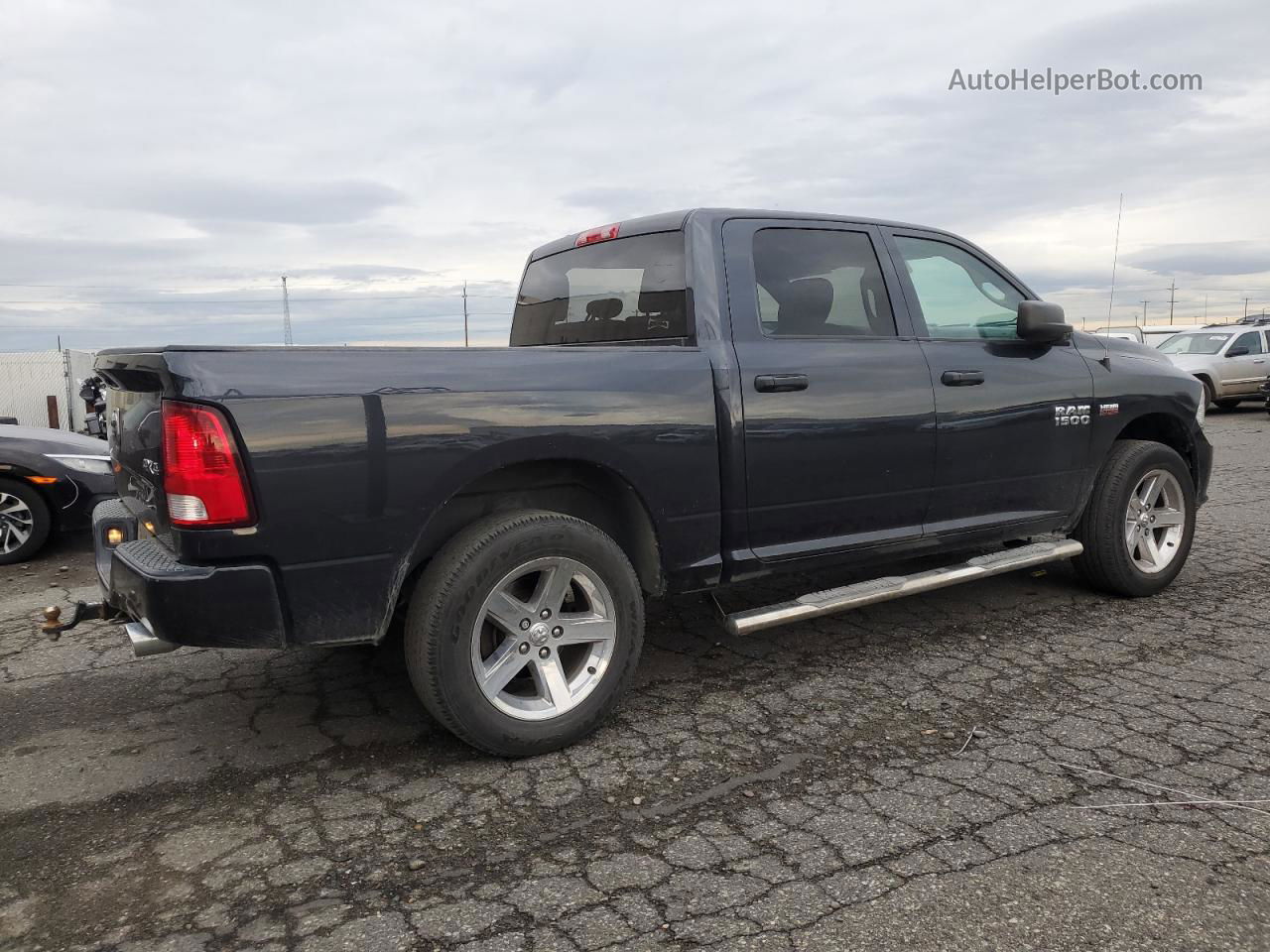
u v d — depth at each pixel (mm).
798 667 3898
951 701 3508
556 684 3072
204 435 2533
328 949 2084
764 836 2549
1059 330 4172
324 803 2781
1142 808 2668
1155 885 2283
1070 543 4512
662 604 4836
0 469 6148
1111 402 4590
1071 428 4438
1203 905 2199
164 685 3797
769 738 3203
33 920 2209
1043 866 2375
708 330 3479
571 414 3051
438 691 2852
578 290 4219
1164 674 3750
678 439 3291
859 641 4227
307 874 2396
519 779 2920
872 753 3070
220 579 2584
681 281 3572
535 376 3023
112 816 2719
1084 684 3658
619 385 3180
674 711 3453
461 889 2318
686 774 2941
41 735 3318
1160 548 4953
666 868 2398
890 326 3988
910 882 2312
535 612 3033
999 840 2506
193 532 2562
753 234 3686
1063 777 2869
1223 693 3545
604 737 3230
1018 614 4598
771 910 2201
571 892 2297
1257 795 2738
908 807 2695
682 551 3381
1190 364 17453
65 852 2521
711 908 2215
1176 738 3146
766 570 3619
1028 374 4289
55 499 6312
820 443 3621
